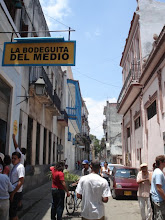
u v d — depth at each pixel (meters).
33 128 13.00
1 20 7.48
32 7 12.20
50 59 6.31
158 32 14.42
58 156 22.28
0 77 7.80
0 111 7.87
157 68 11.09
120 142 37.28
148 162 13.00
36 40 6.39
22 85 10.81
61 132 24.44
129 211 8.01
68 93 28.41
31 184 12.25
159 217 4.09
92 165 4.00
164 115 10.26
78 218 6.92
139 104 15.27
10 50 6.42
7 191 4.57
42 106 15.28
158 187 4.07
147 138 13.31
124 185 10.53
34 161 13.05
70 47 6.33
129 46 18.19
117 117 39.09
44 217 7.01
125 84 17.91
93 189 3.72
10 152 8.40
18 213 6.96
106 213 7.71
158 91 11.00
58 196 5.97
